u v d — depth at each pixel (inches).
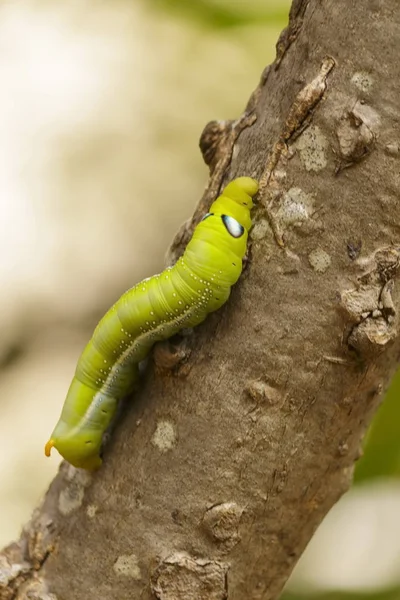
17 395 43.4
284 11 27.7
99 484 19.9
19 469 41.4
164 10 29.5
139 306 19.3
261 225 19.3
